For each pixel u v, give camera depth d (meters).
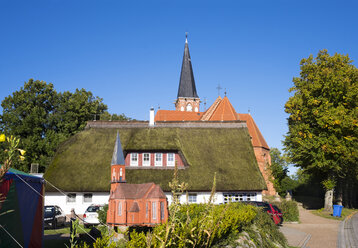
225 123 39.25
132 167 33.19
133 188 17.34
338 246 20.84
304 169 43.91
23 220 12.64
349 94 38.28
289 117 42.75
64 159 33.53
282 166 59.66
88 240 13.95
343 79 37.97
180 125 38.84
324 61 41.56
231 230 15.13
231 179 32.44
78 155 34.03
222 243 13.78
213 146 36.25
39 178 14.03
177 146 33.97
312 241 22.47
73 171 32.12
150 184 17.25
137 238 8.98
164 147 33.75
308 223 31.62
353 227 29.17
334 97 39.69
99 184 30.97
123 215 16.48
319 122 38.16
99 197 30.97
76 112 58.72
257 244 16.62
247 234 16.58
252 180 32.72
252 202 27.91
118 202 16.69
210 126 38.84
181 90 91.12
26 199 12.97
